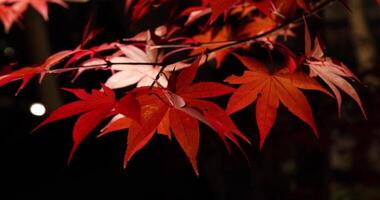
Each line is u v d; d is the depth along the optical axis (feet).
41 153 19.79
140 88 3.58
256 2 4.70
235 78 4.42
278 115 10.87
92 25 13.39
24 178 18.53
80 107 3.56
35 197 17.28
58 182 18.21
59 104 18.97
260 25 6.56
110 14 13.65
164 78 4.68
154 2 6.01
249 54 10.20
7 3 8.97
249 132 10.09
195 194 15.20
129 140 3.35
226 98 10.42
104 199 16.49
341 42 37.19
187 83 3.80
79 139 3.29
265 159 10.78
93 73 16.47
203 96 3.72
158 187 16.07
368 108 10.85
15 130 21.25
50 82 18.76
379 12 43.52
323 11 9.52
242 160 10.71
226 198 12.30
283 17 5.29
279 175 13.02
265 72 4.47
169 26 5.90
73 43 17.40
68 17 17.24
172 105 3.41
